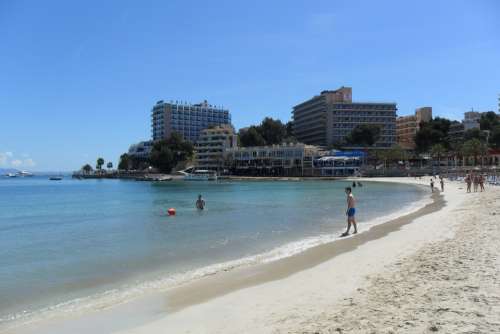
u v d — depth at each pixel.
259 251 21.48
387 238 22.95
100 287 15.27
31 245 25.45
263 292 13.39
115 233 29.89
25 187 148.88
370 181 139.12
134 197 79.88
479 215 28.36
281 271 16.47
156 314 11.78
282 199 64.44
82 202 68.31
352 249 20.34
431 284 11.93
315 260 18.25
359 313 10.03
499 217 25.92
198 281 15.53
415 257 16.34
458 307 9.61
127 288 14.99
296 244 23.09
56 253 22.55
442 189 68.31
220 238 26.22
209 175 186.75
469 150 145.75
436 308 9.70
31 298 13.95
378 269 15.09
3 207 59.00
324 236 25.75
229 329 10.05
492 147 165.75
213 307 12.05
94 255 21.69
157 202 64.25
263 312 11.19
